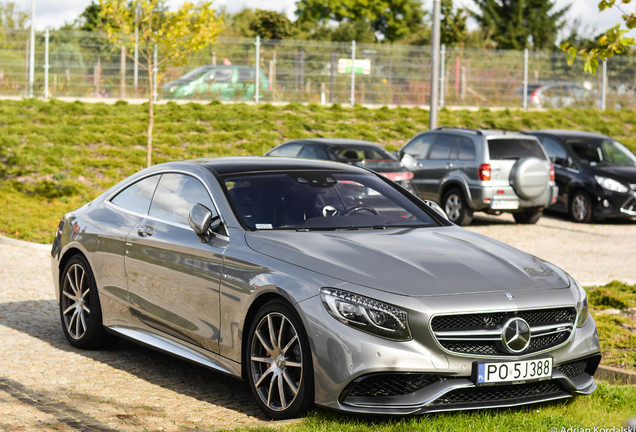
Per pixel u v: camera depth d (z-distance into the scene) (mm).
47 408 5441
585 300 5492
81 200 18688
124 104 28625
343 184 6523
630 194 18734
